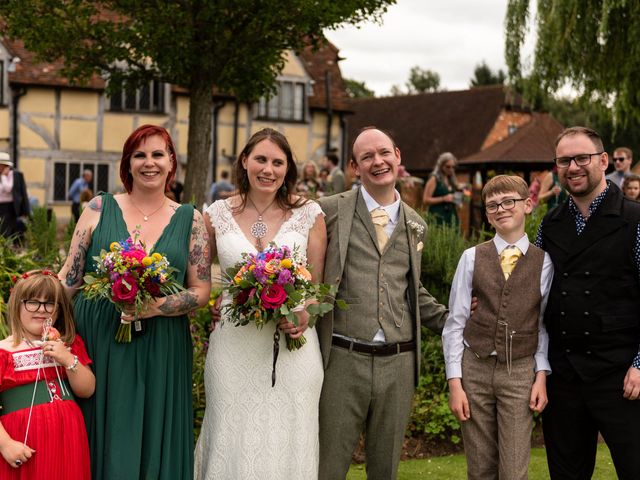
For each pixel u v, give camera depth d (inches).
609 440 148.1
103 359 145.1
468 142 1355.8
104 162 913.5
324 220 159.6
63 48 566.9
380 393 156.5
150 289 138.7
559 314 150.4
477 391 154.9
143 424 145.3
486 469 155.0
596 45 591.2
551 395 154.3
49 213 375.2
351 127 1499.8
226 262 153.3
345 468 159.8
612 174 414.3
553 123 1405.0
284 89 1012.5
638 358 144.6
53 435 137.3
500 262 156.0
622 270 146.5
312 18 537.0
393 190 162.6
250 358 151.4
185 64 571.5
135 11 546.9
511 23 619.5
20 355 139.1
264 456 149.7
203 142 597.6
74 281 149.3
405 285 159.9
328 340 156.0
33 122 882.1
